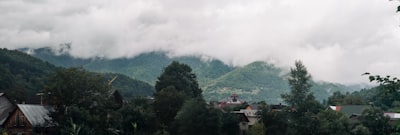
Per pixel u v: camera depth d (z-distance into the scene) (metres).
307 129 104.75
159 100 108.00
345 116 110.25
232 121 103.31
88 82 81.00
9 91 140.12
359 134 104.06
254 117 120.94
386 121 106.44
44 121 78.31
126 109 91.81
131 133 88.44
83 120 73.81
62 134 69.81
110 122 79.81
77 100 79.31
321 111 111.50
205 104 99.69
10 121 77.69
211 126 95.12
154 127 94.19
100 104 79.75
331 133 103.88
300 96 115.38
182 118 96.38
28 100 118.19
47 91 79.75
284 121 109.62
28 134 76.44
